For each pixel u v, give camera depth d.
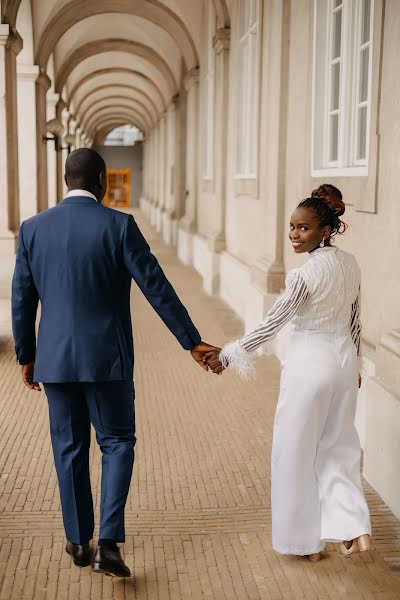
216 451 4.70
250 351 3.11
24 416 5.38
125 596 3.00
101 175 3.14
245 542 3.47
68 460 3.08
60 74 19.27
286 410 3.15
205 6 14.04
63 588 3.05
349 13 5.54
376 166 4.59
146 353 7.68
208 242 12.19
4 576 3.13
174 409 5.64
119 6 15.06
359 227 5.02
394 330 4.13
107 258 2.96
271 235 7.55
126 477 3.04
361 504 3.11
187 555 3.35
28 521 3.65
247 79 10.13
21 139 13.49
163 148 26.09
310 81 6.27
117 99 37.94
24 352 3.16
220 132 11.59
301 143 6.64
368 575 3.18
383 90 4.48
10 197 10.14
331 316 3.11
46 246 2.97
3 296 10.10
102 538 2.98
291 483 3.17
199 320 9.52
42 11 13.45
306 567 3.25
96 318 2.96
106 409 3.05
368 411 4.16
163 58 20.31
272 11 7.64
